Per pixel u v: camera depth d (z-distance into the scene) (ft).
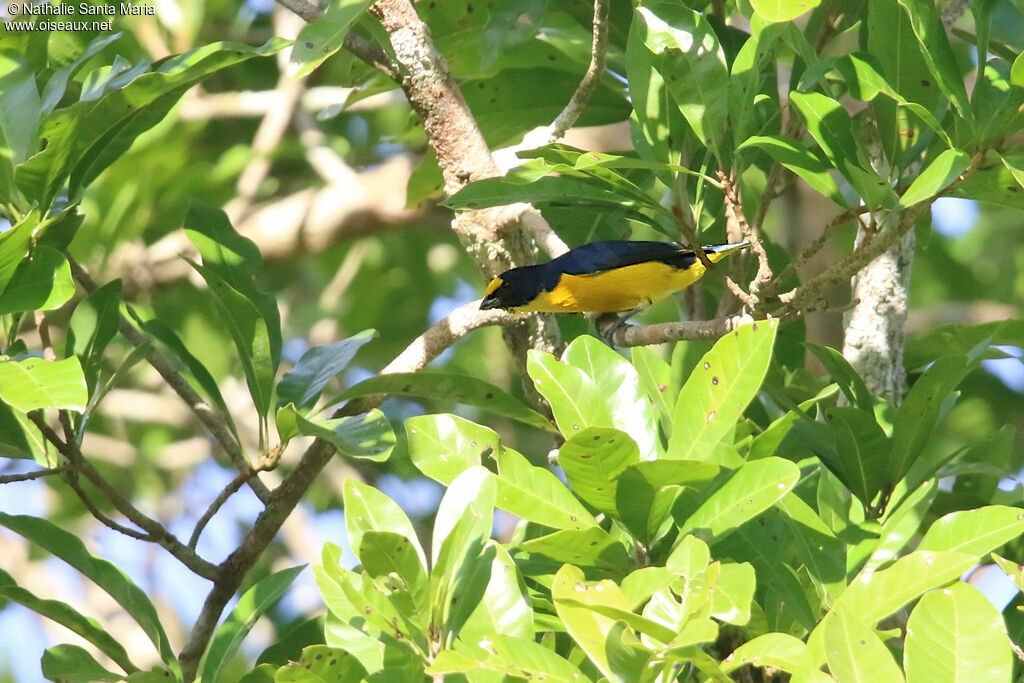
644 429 21.35
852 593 17.53
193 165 56.65
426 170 40.55
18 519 26.45
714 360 20.51
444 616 18.28
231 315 29.96
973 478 29.01
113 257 54.24
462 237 32.60
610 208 26.58
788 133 31.86
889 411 26.27
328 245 57.72
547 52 36.96
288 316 63.00
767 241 36.65
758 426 31.68
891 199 22.18
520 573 22.03
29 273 24.53
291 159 64.95
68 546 26.86
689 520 19.70
